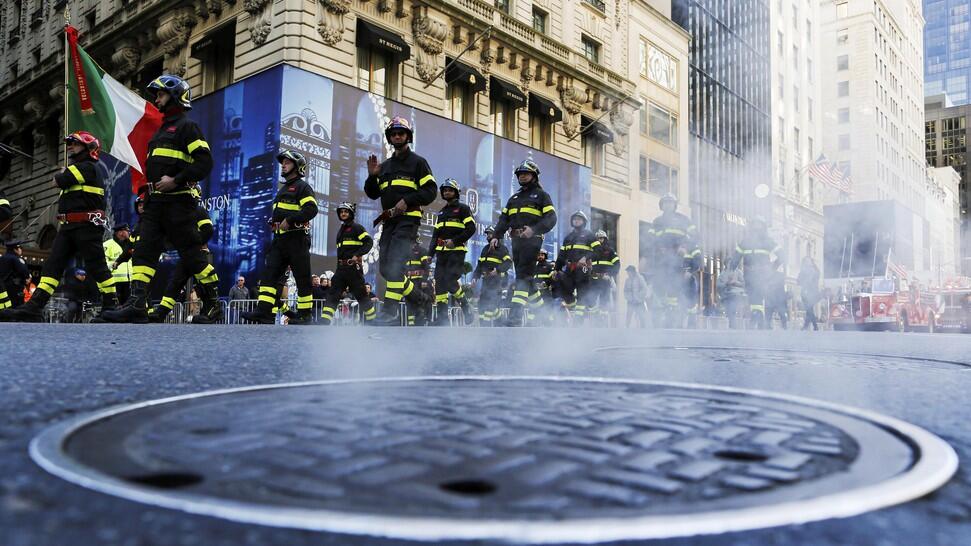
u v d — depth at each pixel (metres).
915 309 22.17
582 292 12.74
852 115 65.12
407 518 0.80
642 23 29.98
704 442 1.29
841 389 2.44
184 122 7.00
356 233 9.73
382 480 0.97
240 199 16.38
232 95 16.91
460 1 20.89
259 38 17.31
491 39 22.09
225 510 0.83
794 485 1.00
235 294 14.49
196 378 2.37
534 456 1.14
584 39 27.09
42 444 1.19
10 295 12.86
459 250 10.34
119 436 1.26
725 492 0.95
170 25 20.41
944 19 151.50
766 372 3.10
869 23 65.38
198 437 1.26
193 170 6.95
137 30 21.94
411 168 7.83
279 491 0.91
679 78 31.91
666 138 30.86
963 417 1.81
